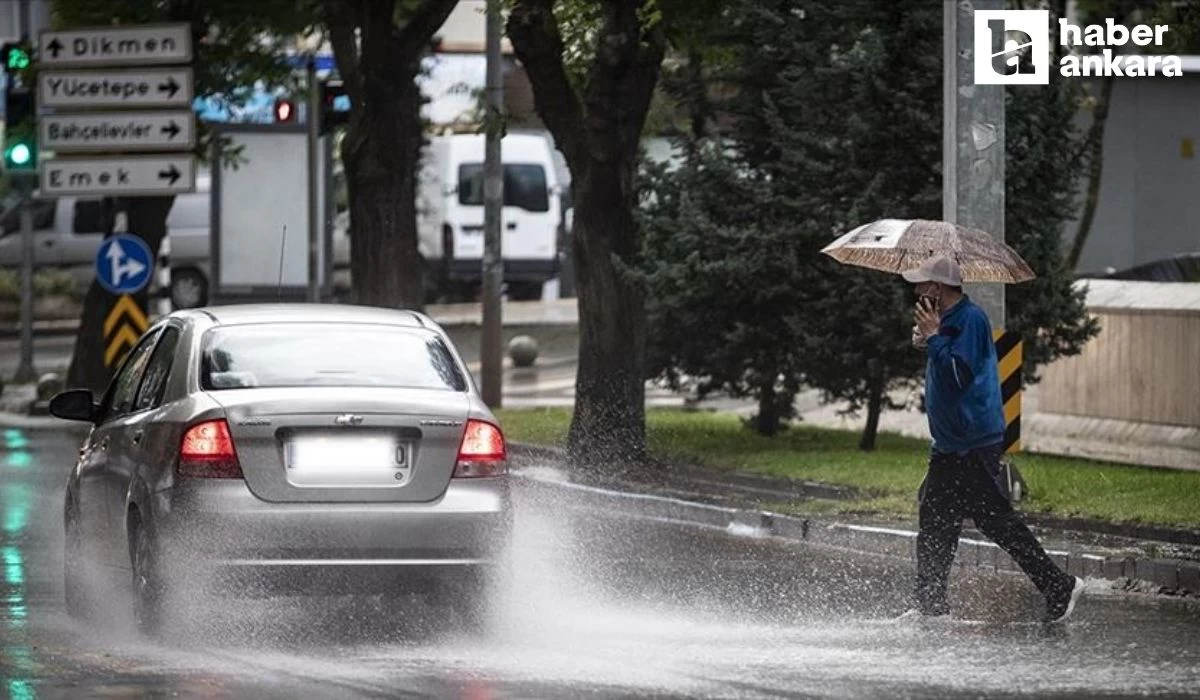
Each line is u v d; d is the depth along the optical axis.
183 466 31.70
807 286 65.75
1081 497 50.84
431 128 119.81
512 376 101.62
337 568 31.56
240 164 96.44
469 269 121.38
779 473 59.31
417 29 77.88
